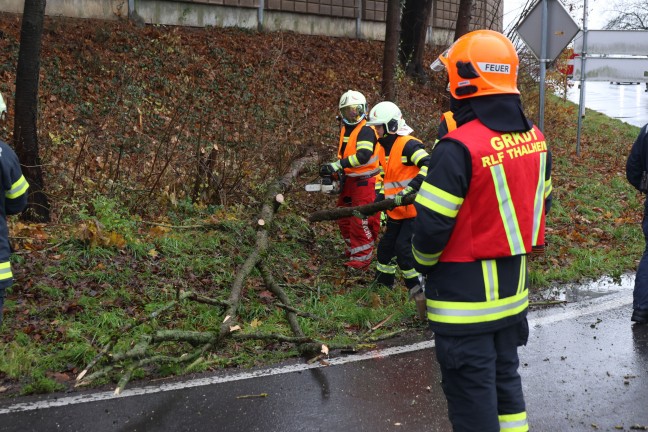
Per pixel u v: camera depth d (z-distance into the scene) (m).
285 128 11.13
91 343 5.21
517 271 3.27
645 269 6.04
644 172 6.16
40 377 4.68
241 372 4.91
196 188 8.57
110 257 6.61
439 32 23.39
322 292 6.60
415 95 16.62
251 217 8.06
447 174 3.08
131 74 13.35
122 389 4.37
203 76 14.48
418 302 4.36
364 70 18.17
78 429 4.05
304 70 16.72
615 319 6.19
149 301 6.01
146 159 9.88
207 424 4.13
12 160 4.24
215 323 5.70
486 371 3.20
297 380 4.79
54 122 10.97
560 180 12.23
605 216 10.23
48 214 7.67
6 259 4.20
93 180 8.57
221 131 11.48
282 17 18.97
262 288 6.48
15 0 14.29
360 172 7.12
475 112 3.19
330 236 8.25
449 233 3.12
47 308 5.64
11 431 4.02
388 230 6.55
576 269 7.77
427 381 4.78
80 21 14.76
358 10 20.73
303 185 8.59
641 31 17.12
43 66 12.62
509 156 3.16
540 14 10.59
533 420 4.20
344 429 4.09
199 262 6.79
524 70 15.32
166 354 5.11
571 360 5.19
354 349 5.34
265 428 4.09
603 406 4.40
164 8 16.50
